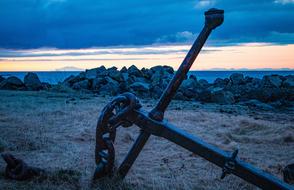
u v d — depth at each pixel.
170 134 4.23
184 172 5.59
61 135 8.10
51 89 24.16
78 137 7.98
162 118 4.30
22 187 4.36
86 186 4.46
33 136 7.61
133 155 4.40
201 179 5.25
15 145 6.73
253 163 6.58
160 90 26.94
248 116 14.69
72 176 4.79
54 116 10.89
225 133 9.33
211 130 9.94
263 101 25.52
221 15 3.97
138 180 4.93
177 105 18.39
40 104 14.64
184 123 10.92
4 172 4.76
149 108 15.44
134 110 4.28
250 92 26.23
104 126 4.20
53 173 4.82
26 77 27.91
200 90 26.03
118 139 8.10
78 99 18.06
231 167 4.04
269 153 7.50
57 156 6.17
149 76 35.22
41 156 6.14
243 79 35.78
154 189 4.65
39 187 4.38
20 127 8.69
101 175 4.41
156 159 6.46
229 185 5.02
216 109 17.41
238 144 8.27
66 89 24.28
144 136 4.32
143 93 27.16
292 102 24.62
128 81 31.30
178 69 4.19
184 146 4.20
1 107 12.90
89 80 30.16
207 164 6.12
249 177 4.02
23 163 4.71
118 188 4.38
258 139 8.81
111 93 26.23
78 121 10.15
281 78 35.59
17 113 11.41
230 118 12.25
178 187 4.80
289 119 14.76
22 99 16.59
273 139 8.82
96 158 4.36
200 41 4.08
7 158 4.70
